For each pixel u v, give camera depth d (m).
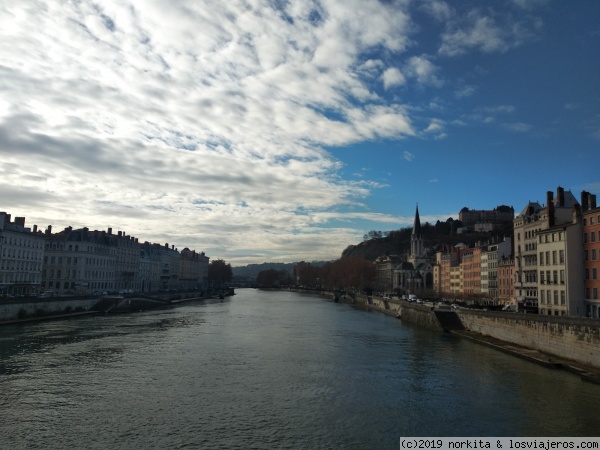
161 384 50.44
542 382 51.06
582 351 57.25
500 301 149.12
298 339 86.31
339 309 174.50
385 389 49.31
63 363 59.28
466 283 193.50
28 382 49.94
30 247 138.38
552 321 64.12
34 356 63.09
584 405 42.62
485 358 66.25
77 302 122.75
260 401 44.88
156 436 35.84
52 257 163.50
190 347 74.50
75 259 163.38
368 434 36.69
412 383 51.66
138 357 64.81
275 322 118.88
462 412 41.53
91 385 49.41
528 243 108.75
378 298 178.50
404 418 40.22
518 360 64.44
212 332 94.94
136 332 91.25
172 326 104.50
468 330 96.19
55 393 46.22
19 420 38.69
